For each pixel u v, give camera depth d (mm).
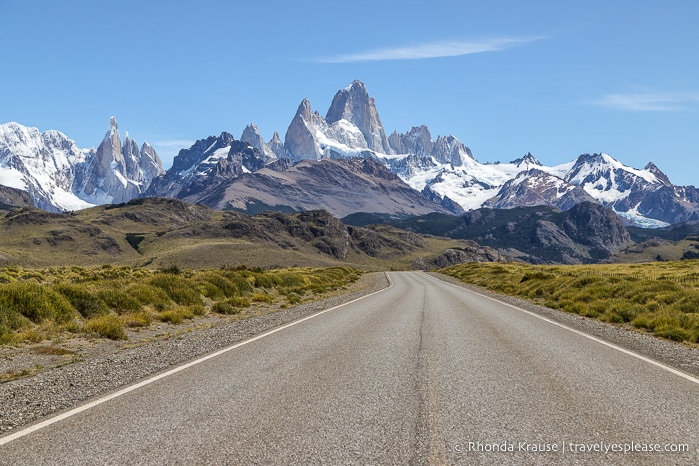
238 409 7258
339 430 6371
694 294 21578
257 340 13844
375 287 48656
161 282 25297
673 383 8930
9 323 15258
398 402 7621
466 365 10406
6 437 6168
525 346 12867
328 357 11297
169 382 8930
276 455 5566
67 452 5664
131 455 5574
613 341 14031
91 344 14188
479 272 78250
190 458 5488
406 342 13461
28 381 9305
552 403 7621
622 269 69000
